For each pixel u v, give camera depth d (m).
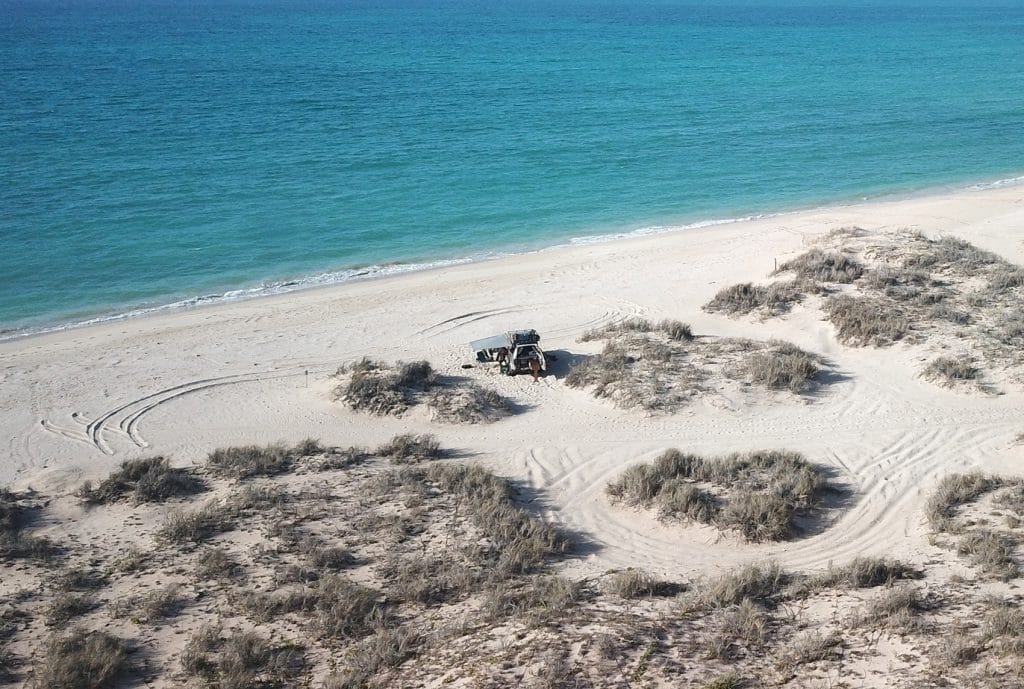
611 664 11.77
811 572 15.23
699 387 23.91
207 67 109.81
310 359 28.56
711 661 11.86
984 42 159.50
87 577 15.49
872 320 27.16
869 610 13.12
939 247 33.69
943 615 12.88
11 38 149.25
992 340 25.41
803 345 27.20
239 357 28.81
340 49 139.12
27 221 43.00
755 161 59.22
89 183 50.00
